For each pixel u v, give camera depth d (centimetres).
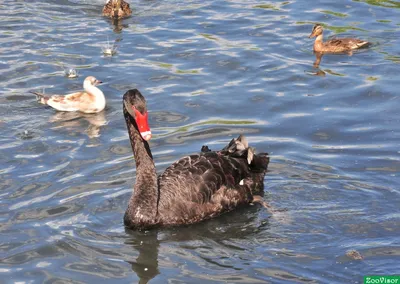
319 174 1259
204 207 1144
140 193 1126
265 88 1622
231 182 1177
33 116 1508
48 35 1950
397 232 1082
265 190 1220
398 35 1931
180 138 1398
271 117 1484
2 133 1423
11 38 1917
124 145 1374
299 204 1177
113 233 1103
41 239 1070
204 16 2095
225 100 1562
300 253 1038
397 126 1430
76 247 1056
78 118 1503
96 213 1147
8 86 1642
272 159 1314
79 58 1797
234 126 1447
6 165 1287
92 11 2177
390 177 1240
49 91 1623
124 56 1808
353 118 1470
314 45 1845
